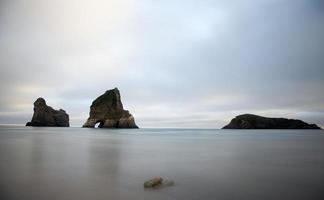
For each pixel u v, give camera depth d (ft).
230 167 68.18
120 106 477.36
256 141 192.85
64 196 39.06
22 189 42.50
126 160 79.71
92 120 470.39
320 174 58.75
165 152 107.34
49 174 54.49
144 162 75.82
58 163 68.85
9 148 105.60
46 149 104.58
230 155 97.50
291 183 49.65
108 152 102.53
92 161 75.05
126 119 469.98
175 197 39.52
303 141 192.75
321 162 78.89
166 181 47.75
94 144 141.79
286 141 193.16
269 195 41.32
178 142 180.45
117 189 43.37
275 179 53.11
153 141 188.55
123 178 52.11
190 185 47.09
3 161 70.44
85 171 58.85
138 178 52.37
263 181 51.03
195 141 193.06
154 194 40.83
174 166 68.90
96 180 49.83
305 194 42.09
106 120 458.50
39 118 501.15
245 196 40.70
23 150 98.68
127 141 179.52
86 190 42.39
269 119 553.23
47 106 521.24
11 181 47.75
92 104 483.92
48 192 41.01
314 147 138.72
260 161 80.64
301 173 60.08
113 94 473.67
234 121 560.20
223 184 48.29
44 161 71.61
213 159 84.69
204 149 123.85
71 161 73.31
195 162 77.20
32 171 57.21
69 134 255.50
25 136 198.39
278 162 78.48
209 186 46.55
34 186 44.34
